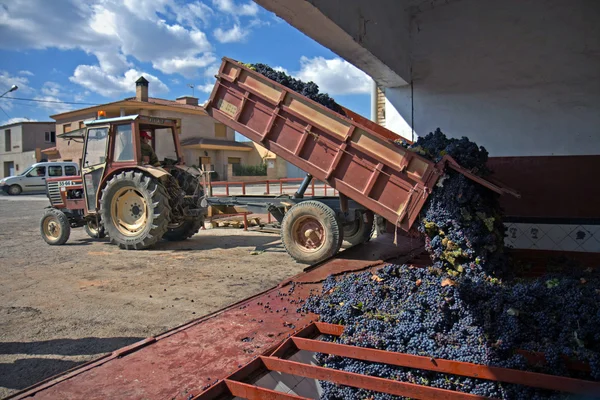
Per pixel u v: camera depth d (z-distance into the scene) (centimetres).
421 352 250
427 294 305
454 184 402
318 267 445
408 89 600
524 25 526
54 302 457
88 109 3284
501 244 397
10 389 281
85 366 234
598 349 237
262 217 1112
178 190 805
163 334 279
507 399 217
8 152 4103
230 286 515
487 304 276
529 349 240
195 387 210
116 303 452
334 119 502
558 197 513
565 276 349
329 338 292
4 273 588
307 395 262
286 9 357
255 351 253
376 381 213
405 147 467
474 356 238
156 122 835
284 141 538
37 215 1397
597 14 491
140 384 213
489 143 557
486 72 552
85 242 850
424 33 582
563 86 514
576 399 202
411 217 437
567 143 516
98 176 817
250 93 557
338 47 443
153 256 700
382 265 452
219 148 3544
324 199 648
